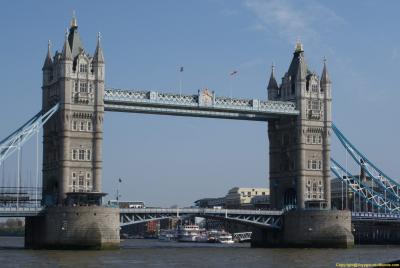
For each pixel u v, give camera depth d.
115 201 174.88
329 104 195.25
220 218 179.00
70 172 160.75
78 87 163.38
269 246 190.88
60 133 161.38
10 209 150.38
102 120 164.88
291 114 189.88
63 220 150.75
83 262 117.81
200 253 149.50
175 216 170.12
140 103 169.62
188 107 175.38
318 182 192.00
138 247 184.00
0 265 110.31
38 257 127.00
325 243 178.75
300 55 196.25
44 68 170.88
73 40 168.25
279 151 197.25
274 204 197.75
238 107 180.88
